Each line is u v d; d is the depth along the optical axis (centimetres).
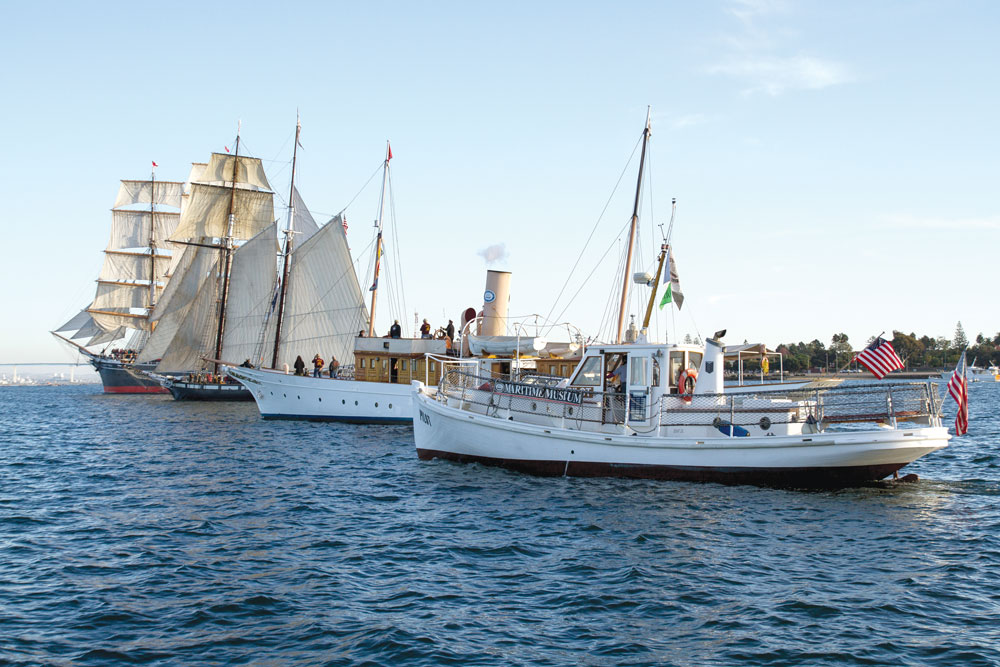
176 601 1521
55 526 2167
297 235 7994
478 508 2334
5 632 1366
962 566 1694
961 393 2564
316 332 7456
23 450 4172
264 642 1323
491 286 4231
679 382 2753
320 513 2314
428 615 1440
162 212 13125
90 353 13038
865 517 2156
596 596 1536
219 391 9088
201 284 9775
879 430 2386
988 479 2833
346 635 1348
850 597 1513
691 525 2075
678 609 1462
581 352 4078
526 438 2838
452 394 3188
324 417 5734
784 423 2545
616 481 2659
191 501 2523
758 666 1225
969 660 1228
